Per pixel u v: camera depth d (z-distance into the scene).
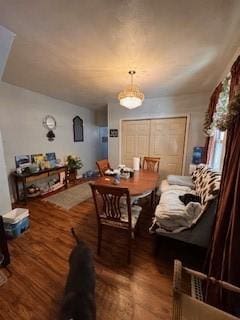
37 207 3.20
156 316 1.29
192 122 3.96
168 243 1.90
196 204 1.78
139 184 2.35
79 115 5.37
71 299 0.84
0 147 2.25
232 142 1.36
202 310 0.92
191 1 1.30
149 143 4.52
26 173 3.42
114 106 4.80
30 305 1.36
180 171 4.26
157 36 1.75
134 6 1.36
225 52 2.05
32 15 1.47
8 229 2.22
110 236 2.30
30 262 1.83
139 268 1.76
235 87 1.66
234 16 1.45
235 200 1.13
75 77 2.94
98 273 1.69
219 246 1.31
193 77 2.91
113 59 2.25
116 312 1.31
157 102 4.25
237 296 1.13
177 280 1.01
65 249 2.04
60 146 4.68
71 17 1.49
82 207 3.20
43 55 2.16
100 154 6.63
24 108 3.62
